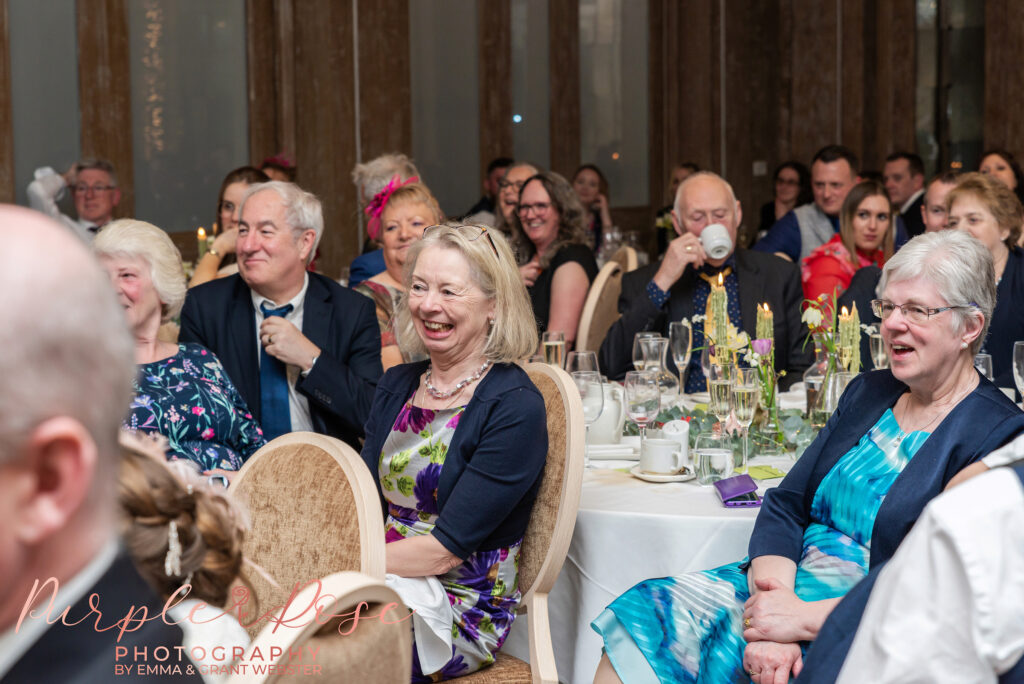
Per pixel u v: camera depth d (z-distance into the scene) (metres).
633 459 2.62
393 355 3.26
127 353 0.58
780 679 1.75
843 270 4.27
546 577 2.04
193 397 2.37
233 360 2.77
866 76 9.63
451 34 8.22
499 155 8.59
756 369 2.38
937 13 9.18
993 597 0.88
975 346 1.93
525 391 2.02
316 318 2.82
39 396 0.53
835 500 2.01
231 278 2.88
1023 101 8.54
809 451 2.12
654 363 2.92
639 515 2.13
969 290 1.88
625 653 1.86
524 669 2.04
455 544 1.94
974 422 1.85
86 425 0.55
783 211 7.87
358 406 2.71
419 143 8.06
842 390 2.55
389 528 2.11
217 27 6.94
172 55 6.72
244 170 4.90
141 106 6.59
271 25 7.19
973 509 0.90
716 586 1.96
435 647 1.91
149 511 0.85
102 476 0.58
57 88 6.19
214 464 2.37
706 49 9.91
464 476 1.97
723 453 2.31
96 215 5.95
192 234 6.88
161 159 6.70
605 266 4.13
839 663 1.19
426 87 8.08
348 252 7.59
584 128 9.38
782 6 9.98
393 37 7.78
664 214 8.06
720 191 3.65
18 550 0.55
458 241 2.05
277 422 2.78
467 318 2.04
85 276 0.56
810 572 1.92
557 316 4.18
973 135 9.10
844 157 5.81
